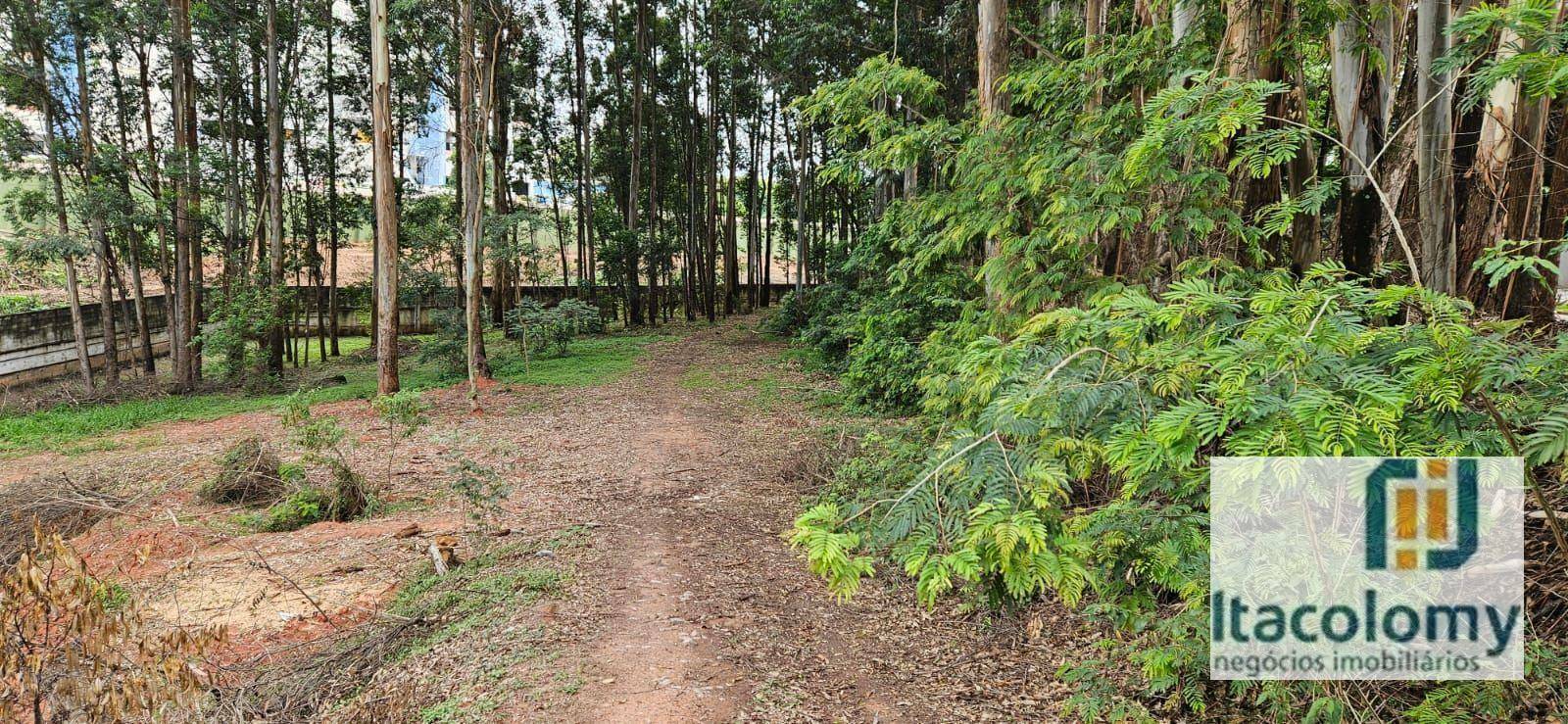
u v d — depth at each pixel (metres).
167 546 6.44
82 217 15.98
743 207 40.19
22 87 14.86
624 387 15.41
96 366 21.41
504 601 5.19
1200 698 3.00
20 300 22.16
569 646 4.47
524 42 24.91
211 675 4.09
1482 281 4.65
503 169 25.52
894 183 15.66
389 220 14.12
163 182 17.42
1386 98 4.61
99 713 3.09
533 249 19.08
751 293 35.78
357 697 4.14
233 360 17.91
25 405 15.16
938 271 7.03
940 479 2.18
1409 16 4.81
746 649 4.44
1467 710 2.48
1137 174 3.48
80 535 6.86
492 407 13.66
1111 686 3.42
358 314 31.00
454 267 24.98
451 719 3.75
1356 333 1.75
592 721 3.67
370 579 5.77
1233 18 4.31
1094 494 3.60
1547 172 4.61
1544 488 3.05
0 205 17.19
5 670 2.91
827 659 4.32
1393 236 4.62
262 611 5.21
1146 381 2.12
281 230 18.70
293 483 8.17
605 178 33.38
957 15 13.45
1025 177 4.96
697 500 7.68
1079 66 5.23
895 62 5.91
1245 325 2.01
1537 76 2.27
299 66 23.03
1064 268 4.81
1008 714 3.64
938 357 6.34
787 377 16.16
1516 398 1.85
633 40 29.38
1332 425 1.55
